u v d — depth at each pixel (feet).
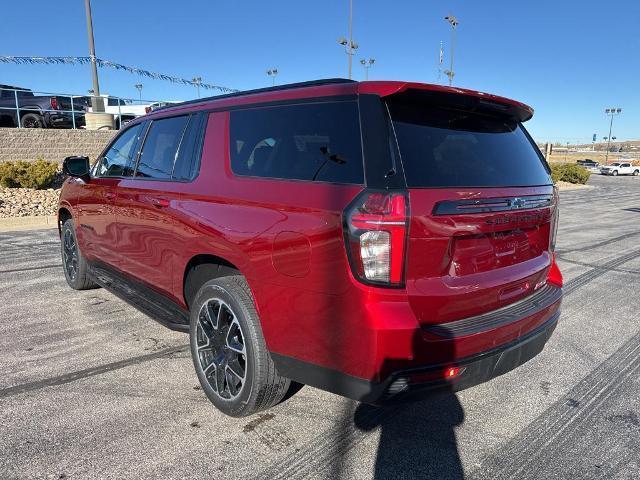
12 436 9.52
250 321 9.52
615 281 22.27
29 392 11.25
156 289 12.92
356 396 8.11
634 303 18.99
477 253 8.89
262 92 10.62
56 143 55.98
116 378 12.03
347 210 7.84
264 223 9.09
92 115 63.10
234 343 10.02
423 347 7.86
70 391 11.34
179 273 11.60
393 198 7.67
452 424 10.37
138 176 13.62
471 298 8.67
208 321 10.73
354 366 7.98
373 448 9.45
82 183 16.78
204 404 10.89
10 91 57.72
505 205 9.12
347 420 10.39
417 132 8.61
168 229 11.73
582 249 30.37
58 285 19.95
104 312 16.78
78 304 17.58
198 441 9.50
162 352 13.60
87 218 16.43
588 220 47.47
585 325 16.49
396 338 7.63
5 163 46.80
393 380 7.76
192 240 10.81
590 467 9.01
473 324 8.61
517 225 9.57
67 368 12.53
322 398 11.28
